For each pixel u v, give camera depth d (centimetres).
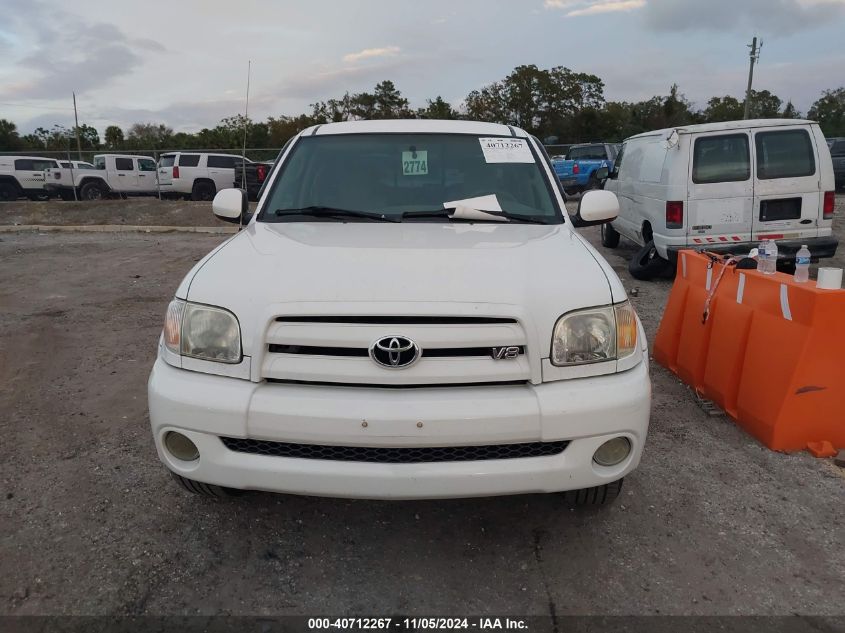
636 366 258
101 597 251
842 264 939
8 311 711
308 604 250
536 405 235
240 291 252
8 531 293
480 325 238
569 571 270
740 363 407
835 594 254
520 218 346
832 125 6331
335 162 381
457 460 239
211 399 240
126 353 556
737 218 775
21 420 416
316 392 237
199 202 1997
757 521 303
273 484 241
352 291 243
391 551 284
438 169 374
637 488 333
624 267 970
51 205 1903
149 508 314
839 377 359
